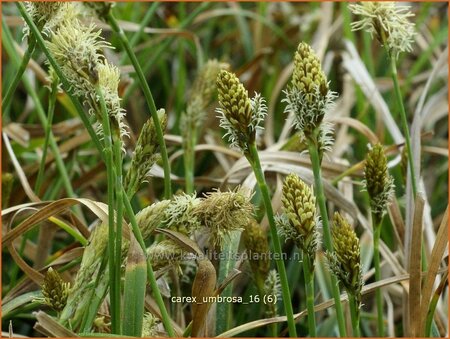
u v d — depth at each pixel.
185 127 0.35
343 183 0.37
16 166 0.34
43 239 0.33
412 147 0.31
